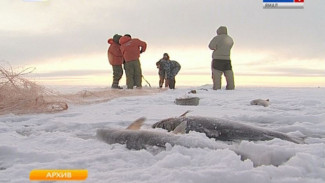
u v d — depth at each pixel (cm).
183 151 305
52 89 777
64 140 392
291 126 479
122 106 803
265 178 223
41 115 666
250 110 708
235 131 394
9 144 378
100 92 1091
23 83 712
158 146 334
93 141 387
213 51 1382
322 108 723
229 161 257
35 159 320
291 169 235
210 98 957
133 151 320
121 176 245
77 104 838
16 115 666
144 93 1177
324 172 239
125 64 1447
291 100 893
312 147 303
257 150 286
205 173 230
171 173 236
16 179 252
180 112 682
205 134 389
